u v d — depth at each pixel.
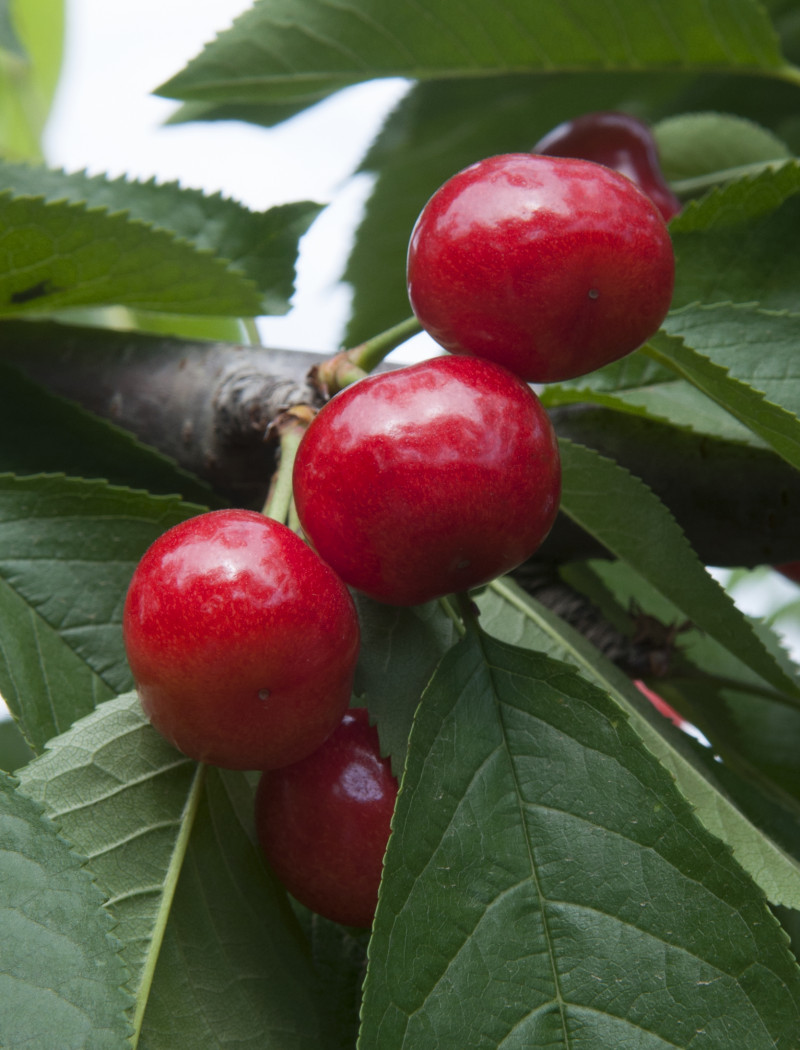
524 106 0.61
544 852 0.39
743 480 0.45
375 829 0.40
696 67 0.48
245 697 0.39
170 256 0.43
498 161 0.40
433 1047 0.38
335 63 0.47
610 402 0.44
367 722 0.41
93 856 0.39
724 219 0.44
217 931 0.40
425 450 0.39
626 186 0.40
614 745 0.39
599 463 0.42
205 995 0.39
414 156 0.62
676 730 0.43
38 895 0.38
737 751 0.47
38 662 0.42
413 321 0.42
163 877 0.40
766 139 0.52
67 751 0.40
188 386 0.47
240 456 0.46
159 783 0.40
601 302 0.40
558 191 0.39
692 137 0.52
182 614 0.39
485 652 0.40
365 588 0.39
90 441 0.45
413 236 0.40
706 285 0.44
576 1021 0.38
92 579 0.42
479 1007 0.38
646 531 0.42
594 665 0.43
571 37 0.48
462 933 0.39
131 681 0.42
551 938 0.39
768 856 0.41
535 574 0.47
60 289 0.44
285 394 0.45
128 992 0.38
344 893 0.40
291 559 0.39
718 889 0.39
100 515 0.42
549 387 0.44
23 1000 0.38
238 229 0.46
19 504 0.42
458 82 0.60
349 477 0.39
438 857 0.39
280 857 0.40
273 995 0.40
